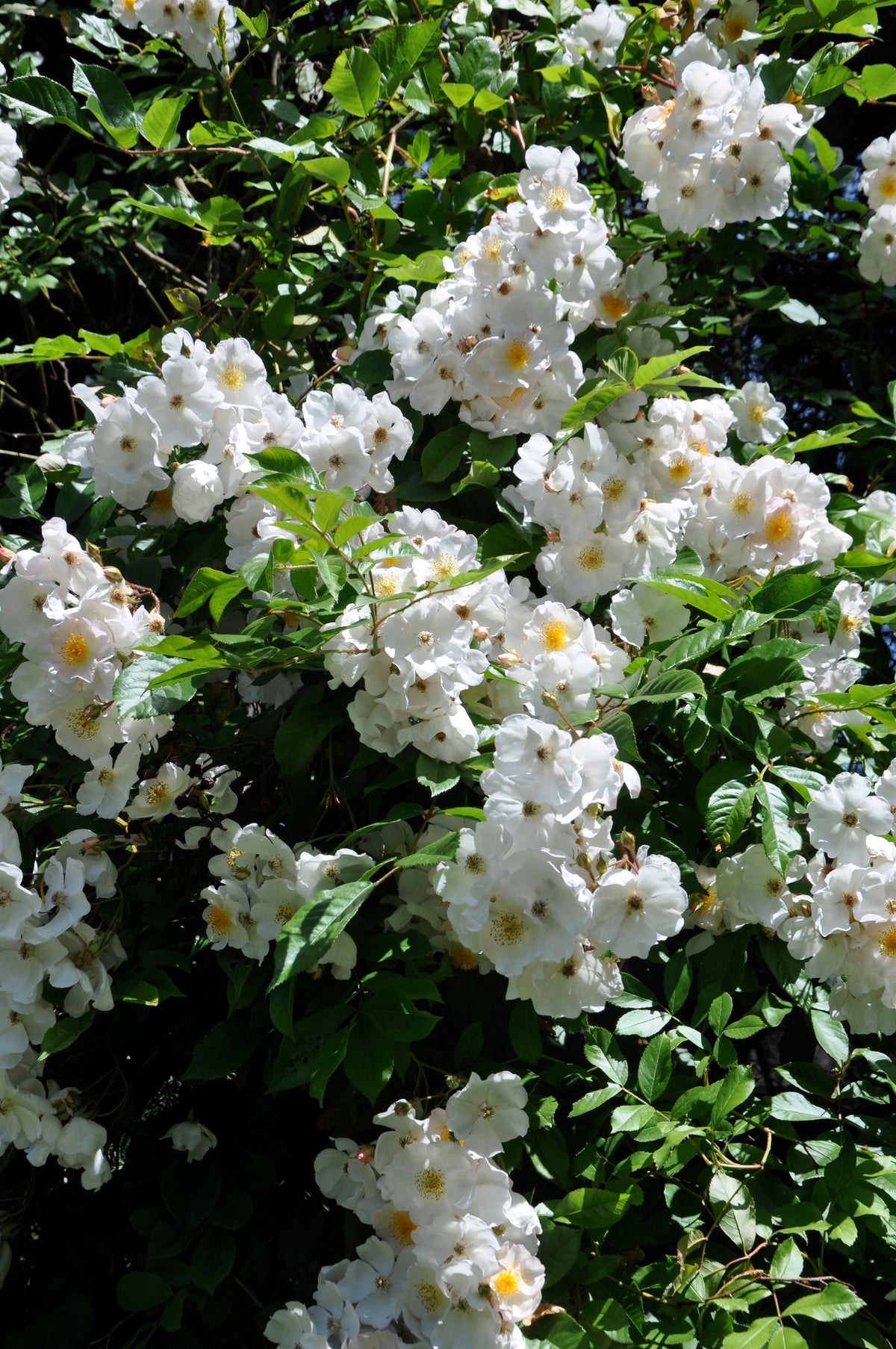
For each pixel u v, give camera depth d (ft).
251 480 3.51
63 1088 3.50
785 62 4.15
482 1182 3.15
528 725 3.06
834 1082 3.50
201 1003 3.64
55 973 3.26
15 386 6.31
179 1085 3.63
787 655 3.33
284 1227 3.50
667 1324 3.18
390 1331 3.15
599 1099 3.26
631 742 3.24
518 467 3.54
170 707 3.30
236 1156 3.50
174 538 3.77
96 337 3.88
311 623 3.31
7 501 3.91
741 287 5.53
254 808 3.65
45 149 6.46
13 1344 3.50
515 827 3.05
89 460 3.57
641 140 3.82
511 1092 3.17
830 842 3.28
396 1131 3.19
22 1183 3.68
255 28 4.33
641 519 3.64
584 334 3.94
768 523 3.66
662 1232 3.40
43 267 5.42
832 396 5.01
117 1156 3.61
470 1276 3.06
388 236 4.10
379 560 3.17
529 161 3.64
